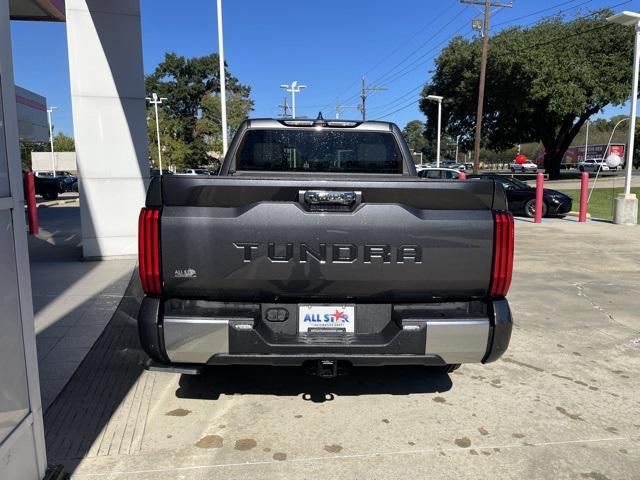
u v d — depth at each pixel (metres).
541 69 34.19
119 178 9.14
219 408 3.69
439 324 3.11
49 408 3.64
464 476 2.92
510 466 3.03
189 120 72.88
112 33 8.83
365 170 5.07
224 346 3.07
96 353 4.70
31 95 19.95
